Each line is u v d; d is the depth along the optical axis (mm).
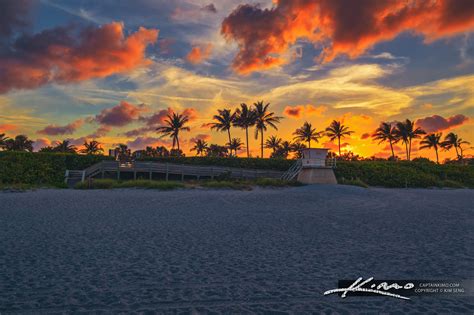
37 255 7684
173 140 64500
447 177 51000
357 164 48719
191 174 35844
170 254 7965
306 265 7121
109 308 4746
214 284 5832
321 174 36531
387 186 43219
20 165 34344
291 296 5297
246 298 5188
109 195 22438
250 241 9586
